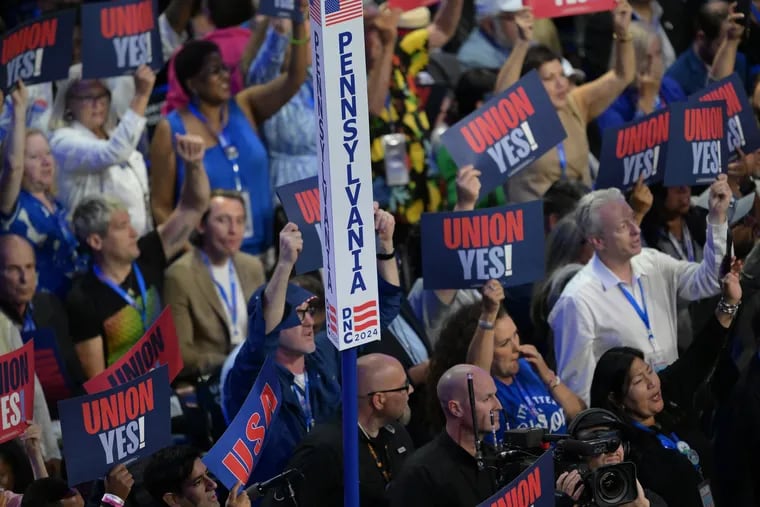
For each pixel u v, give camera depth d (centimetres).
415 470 1817
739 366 2331
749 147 2628
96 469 1797
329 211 1513
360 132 1506
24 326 2306
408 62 2948
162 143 2706
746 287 2369
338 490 1859
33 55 2445
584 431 1848
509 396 2150
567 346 2273
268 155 2862
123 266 2422
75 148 2619
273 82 2822
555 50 3322
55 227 2492
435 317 2392
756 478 2134
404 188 2800
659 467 1959
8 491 1848
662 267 2344
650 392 2031
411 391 1936
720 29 3142
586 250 2444
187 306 2483
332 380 2081
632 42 2923
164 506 1830
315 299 2041
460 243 2148
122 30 2562
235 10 3047
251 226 2755
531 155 2284
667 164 2439
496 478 1791
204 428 2305
